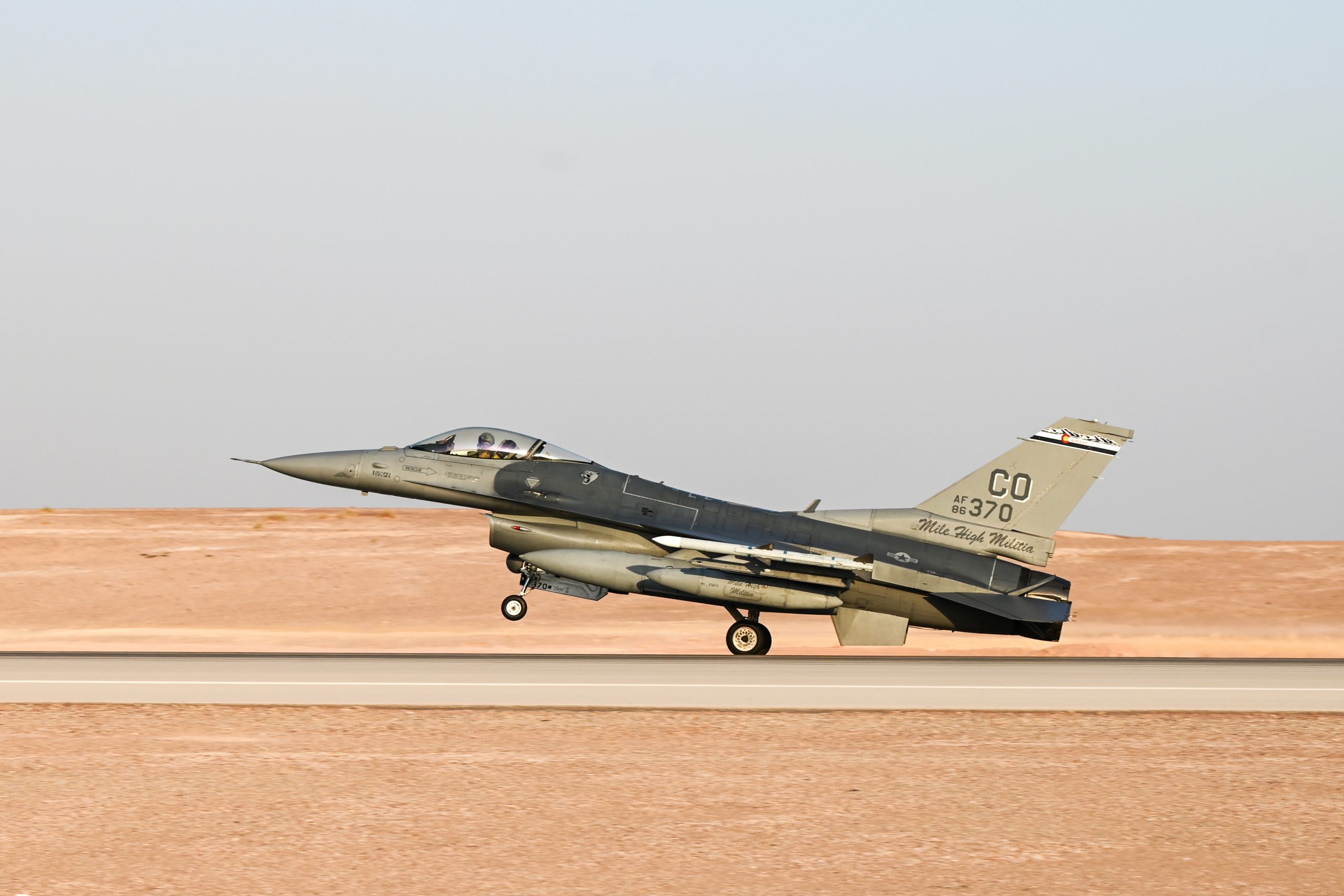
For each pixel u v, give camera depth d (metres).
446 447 101.81
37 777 45.91
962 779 47.09
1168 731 56.97
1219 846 38.97
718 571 92.56
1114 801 44.25
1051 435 94.25
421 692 66.25
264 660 80.75
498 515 98.56
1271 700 66.94
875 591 94.12
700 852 37.84
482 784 45.47
